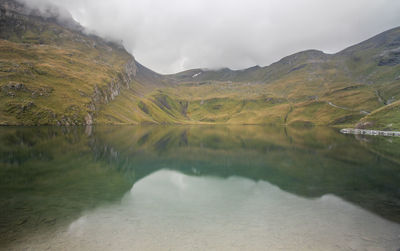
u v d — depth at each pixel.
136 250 16.45
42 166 41.88
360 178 37.94
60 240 17.42
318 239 18.31
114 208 24.23
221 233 19.12
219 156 59.88
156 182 35.22
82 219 21.17
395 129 130.62
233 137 117.44
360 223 21.17
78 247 16.59
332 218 22.22
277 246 17.25
